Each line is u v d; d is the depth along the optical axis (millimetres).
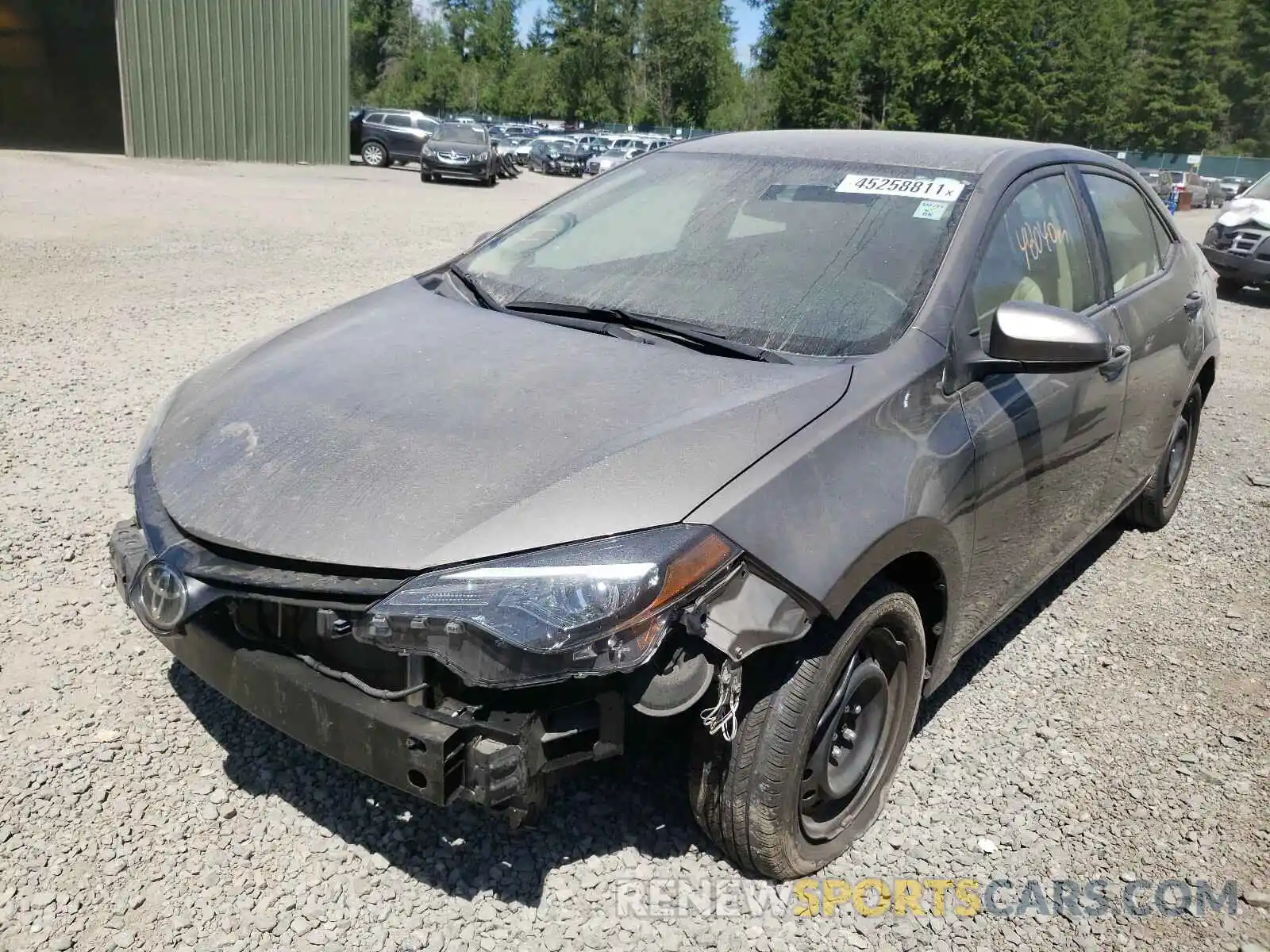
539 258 3434
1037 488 3135
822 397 2475
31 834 2502
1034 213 3330
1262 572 4578
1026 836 2795
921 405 2615
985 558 2938
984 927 2473
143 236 12125
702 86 88125
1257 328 10766
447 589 2035
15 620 3408
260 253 11383
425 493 2205
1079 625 4012
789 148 3621
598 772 2770
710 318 2896
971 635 3090
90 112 26609
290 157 29078
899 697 2709
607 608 1994
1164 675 3668
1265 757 3207
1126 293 3832
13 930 2232
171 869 2436
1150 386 3947
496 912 2379
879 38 64062
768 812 2342
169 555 2301
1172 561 4664
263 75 27891
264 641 2297
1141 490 4484
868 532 2318
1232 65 69938
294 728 2234
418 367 2711
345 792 2719
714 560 2086
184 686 3127
